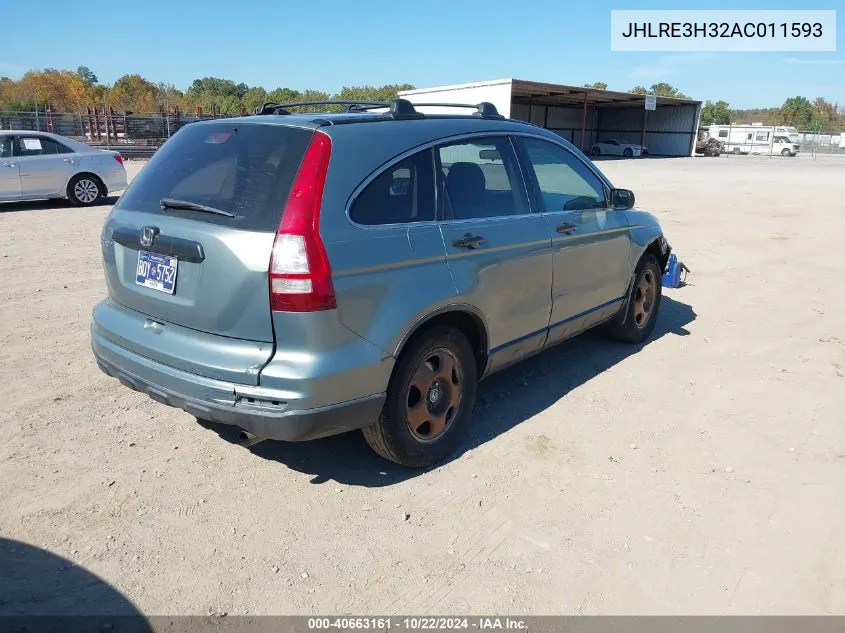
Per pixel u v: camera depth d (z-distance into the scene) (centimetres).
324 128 309
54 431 398
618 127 5925
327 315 290
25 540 299
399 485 351
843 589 280
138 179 361
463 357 369
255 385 291
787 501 343
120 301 355
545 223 419
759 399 470
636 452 390
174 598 267
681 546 306
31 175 1311
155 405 438
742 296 752
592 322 495
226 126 342
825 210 1531
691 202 1688
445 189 356
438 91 4303
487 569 289
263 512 325
